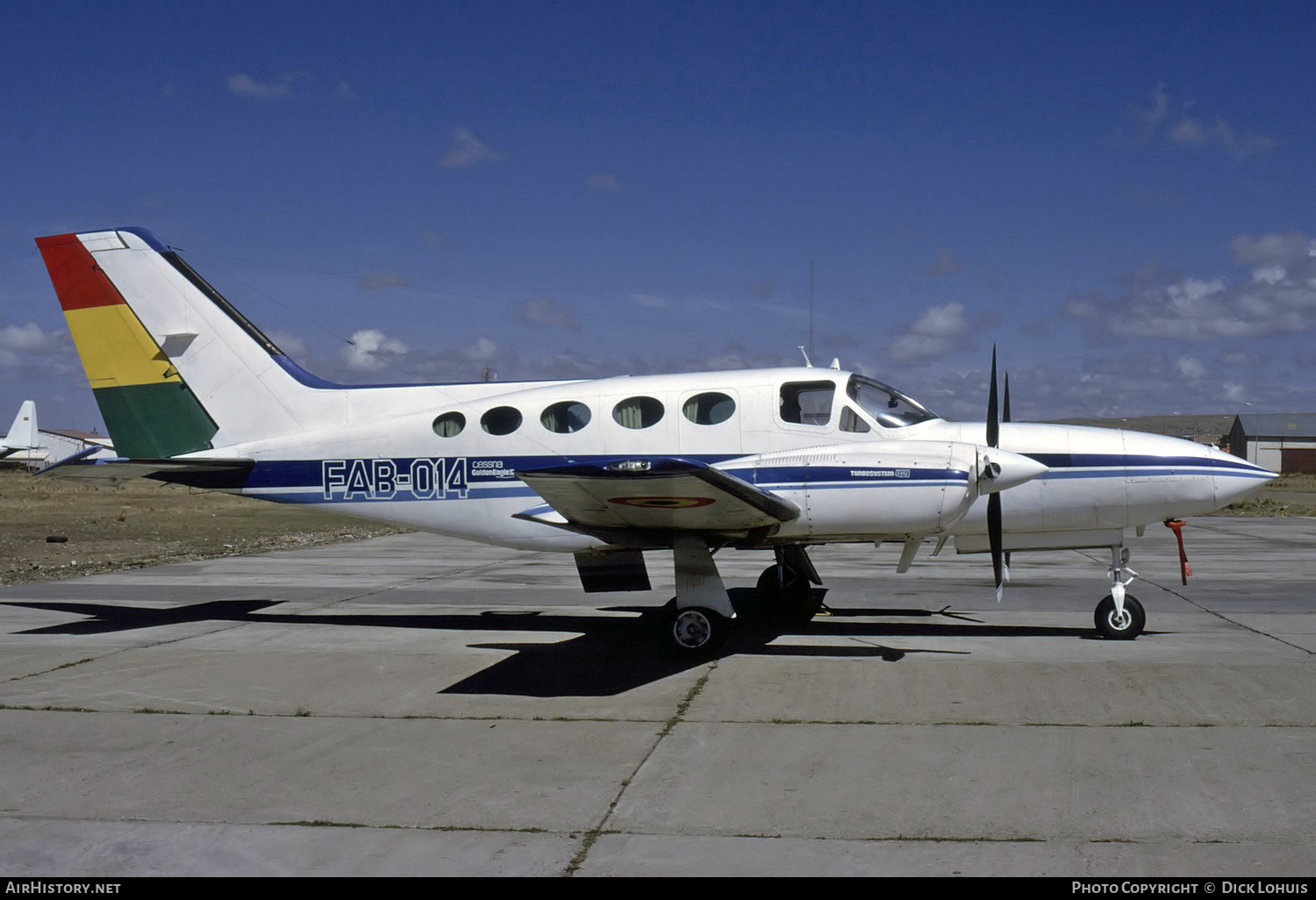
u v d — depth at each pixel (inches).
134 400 409.4
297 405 401.4
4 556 690.8
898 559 649.6
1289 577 537.0
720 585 320.2
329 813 181.5
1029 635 358.3
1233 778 194.2
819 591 419.8
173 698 269.4
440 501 382.6
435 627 389.4
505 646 347.3
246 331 406.3
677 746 221.9
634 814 179.6
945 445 327.0
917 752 214.4
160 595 487.5
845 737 227.0
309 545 815.7
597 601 465.4
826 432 350.9
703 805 183.8
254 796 191.2
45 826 175.9
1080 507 350.3
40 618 413.4
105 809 184.5
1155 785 190.7
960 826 171.5
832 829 171.2
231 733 234.8
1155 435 358.9
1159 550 708.7
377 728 238.7
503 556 705.6
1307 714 241.0
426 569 612.7
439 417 383.6
